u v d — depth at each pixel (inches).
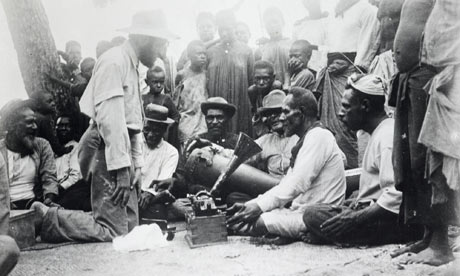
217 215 201.5
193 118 295.4
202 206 201.6
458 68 156.3
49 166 251.4
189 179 247.8
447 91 157.4
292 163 212.5
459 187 157.4
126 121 215.2
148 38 215.6
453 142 155.6
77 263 184.7
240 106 293.7
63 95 291.7
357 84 196.1
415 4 167.0
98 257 191.3
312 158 203.2
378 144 191.3
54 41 300.8
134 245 199.2
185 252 191.9
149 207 234.4
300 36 312.2
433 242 164.9
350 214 186.7
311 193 208.7
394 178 169.6
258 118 282.2
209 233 200.2
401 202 173.2
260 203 200.7
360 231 187.3
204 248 196.1
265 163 256.1
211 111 264.1
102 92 206.7
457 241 183.5
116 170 211.2
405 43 166.1
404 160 167.8
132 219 218.7
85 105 212.2
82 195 253.0
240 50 300.7
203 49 297.3
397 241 190.2
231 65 296.5
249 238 209.6
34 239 212.5
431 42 159.3
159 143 259.3
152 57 219.8
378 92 193.6
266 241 199.3
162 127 256.4
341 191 210.1
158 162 255.8
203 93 297.1
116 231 214.1
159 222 227.8
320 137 205.0
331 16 312.3
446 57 156.8
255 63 285.0
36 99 276.2
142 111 224.1
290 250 189.2
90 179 219.8
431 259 162.4
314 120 211.2
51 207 224.1
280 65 307.1
